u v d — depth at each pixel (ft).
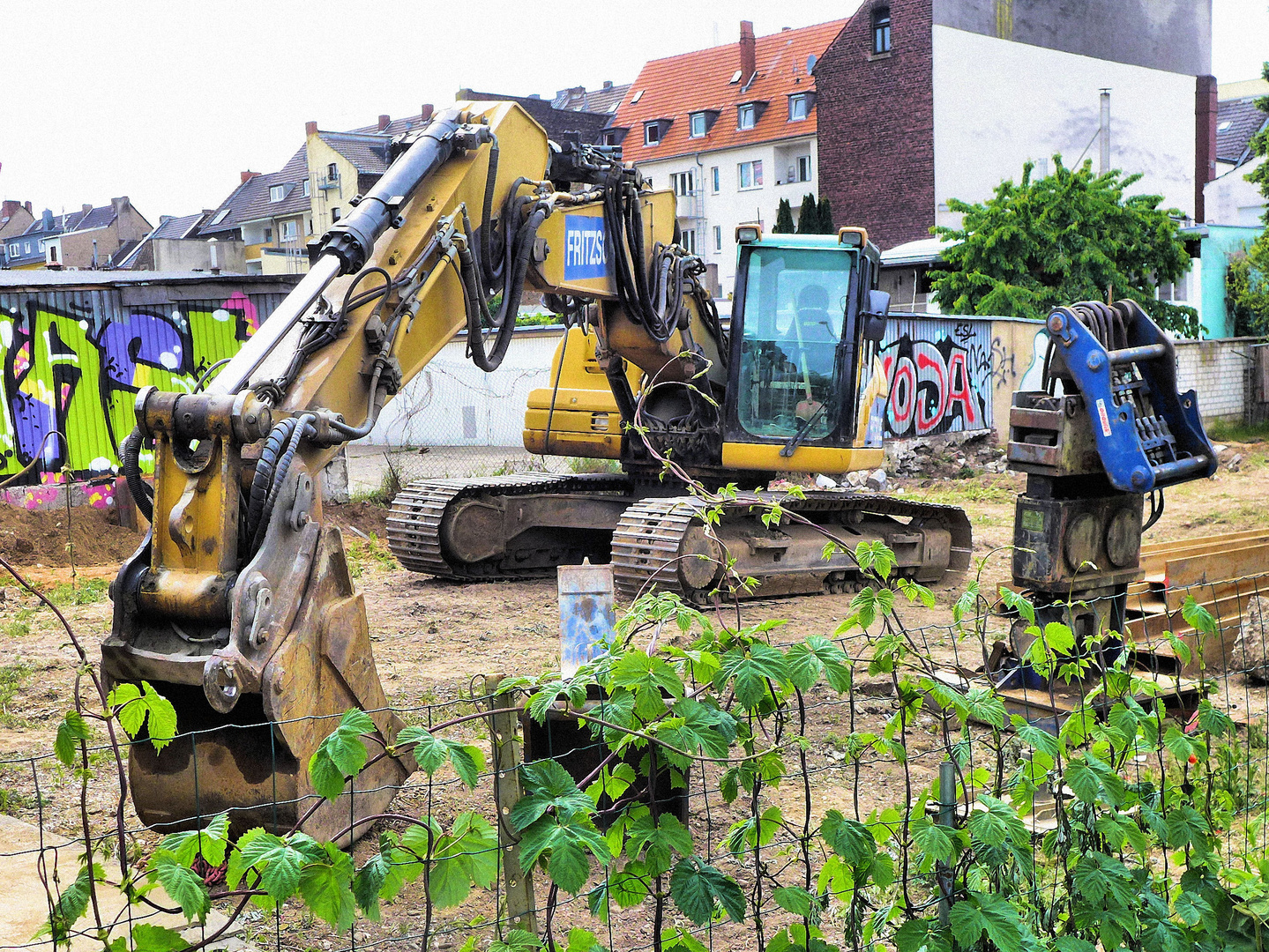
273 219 205.77
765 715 10.21
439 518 36.68
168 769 15.71
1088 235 88.84
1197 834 11.74
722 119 168.14
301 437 16.47
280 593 15.38
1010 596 11.68
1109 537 21.72
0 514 44.57
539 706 9.30
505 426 83.46
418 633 31.37
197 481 15.52
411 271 19.63
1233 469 68.13
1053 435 20.66
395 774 17.40
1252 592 26.78
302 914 15.38
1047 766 11.16
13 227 290.76
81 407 49.93
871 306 32.48
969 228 91.35
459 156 21.50
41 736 22.99
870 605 10.80
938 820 11.02
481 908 15.81
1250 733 20.58
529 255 22.94
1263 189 92.73
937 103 124.67
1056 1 134.21
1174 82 148.25
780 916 15.30
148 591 15.44
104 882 8.86
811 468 33.45
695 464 35.76
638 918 15.34
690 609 10.25
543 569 40.68
